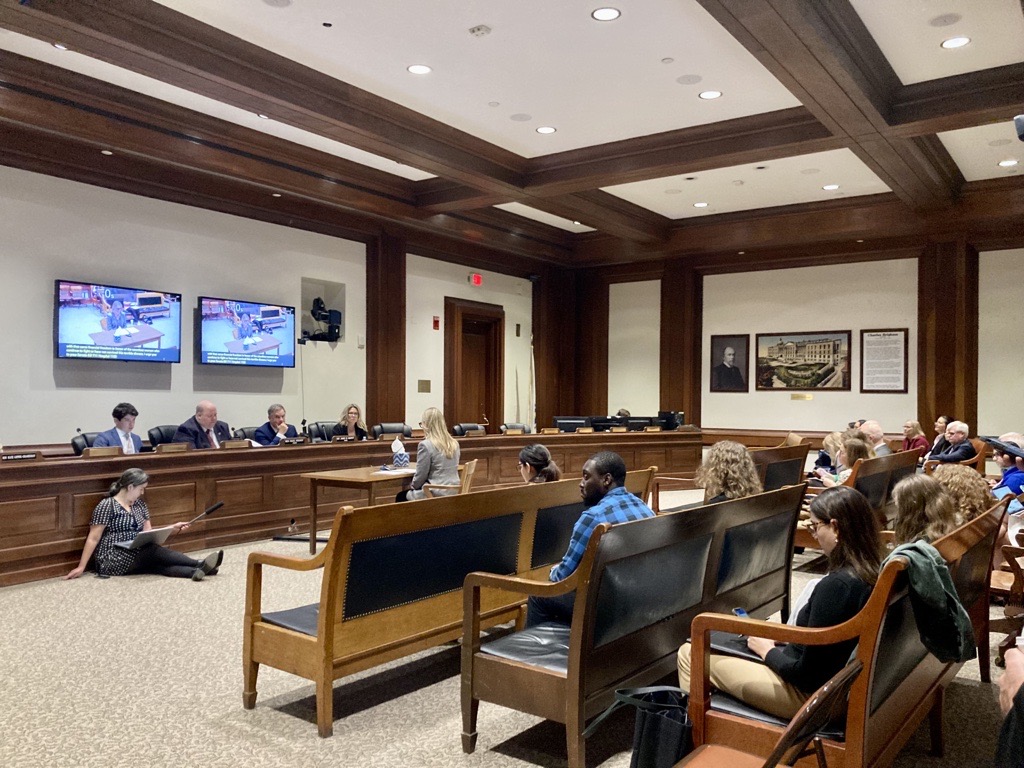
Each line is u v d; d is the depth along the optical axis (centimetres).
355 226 997
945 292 1057
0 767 269
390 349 1052
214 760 275
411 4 509
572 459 993
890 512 623
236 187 854
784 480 675
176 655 390
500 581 272
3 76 595
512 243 1175
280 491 713
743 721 220
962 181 932
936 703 279
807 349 1188
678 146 761
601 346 1375
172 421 816
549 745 288
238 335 860
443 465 604
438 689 347
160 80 569
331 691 295
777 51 509
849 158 849
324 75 621
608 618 263
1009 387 1037
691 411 1274
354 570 296
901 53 575
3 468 525
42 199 709
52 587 528
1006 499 329
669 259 1288
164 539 571
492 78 628
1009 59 585
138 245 782
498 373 1260
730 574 342
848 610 222
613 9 513
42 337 711
